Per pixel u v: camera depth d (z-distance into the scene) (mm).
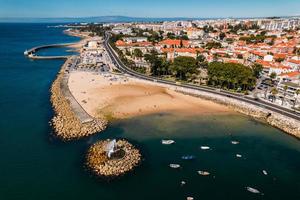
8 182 78188
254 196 75688
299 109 135750
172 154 95688
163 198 73438
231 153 98375
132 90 167750
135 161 89438
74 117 120812
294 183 81812
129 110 135125
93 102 143125
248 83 167875
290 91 161625
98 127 113188
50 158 90688
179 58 195375
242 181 82188
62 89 164500
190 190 77125
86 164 87438
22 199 71625
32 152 94375
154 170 85750
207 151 98938
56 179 79875
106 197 73125
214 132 115312
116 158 88938
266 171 87500
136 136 108500
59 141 102625
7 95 158000
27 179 79750
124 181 80000
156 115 131250
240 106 144750
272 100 150000
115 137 106500
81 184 78000
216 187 79062
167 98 155500
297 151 101188
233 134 113938
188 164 90000
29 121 120625
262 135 114188
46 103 145250
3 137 105125
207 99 158000
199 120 127875
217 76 173750
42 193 74000
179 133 112812
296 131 114875
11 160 89375
